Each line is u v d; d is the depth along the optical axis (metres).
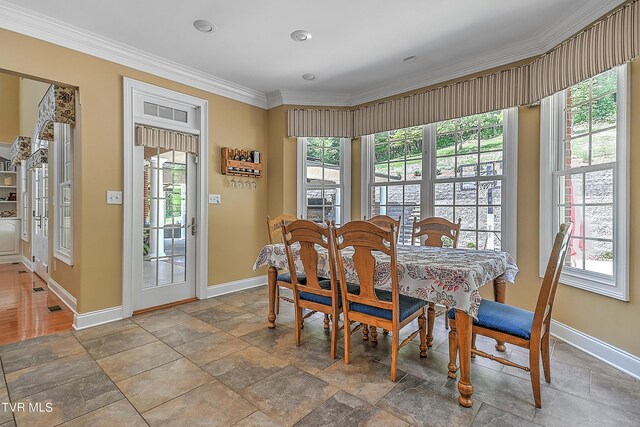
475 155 3.30
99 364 2.15
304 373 2.05
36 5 2.36
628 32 2.02
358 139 4.17
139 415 1.63
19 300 3.59
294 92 4.14
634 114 2.07
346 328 2.17
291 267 2.43
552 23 2.58
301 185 4.29
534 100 2.79
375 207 4.07
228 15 2.51
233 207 4.02
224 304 3.50
